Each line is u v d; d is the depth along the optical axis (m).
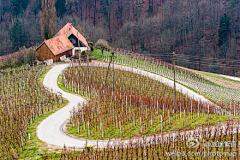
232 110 38.47
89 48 75.69
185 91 52.00
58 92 43.06
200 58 108.00
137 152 24.89
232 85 65.56
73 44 73.44
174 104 38.34
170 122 32.38
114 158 24.67
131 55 79.12
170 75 60.22
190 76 63.72
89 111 37.09
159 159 23.88
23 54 64.31
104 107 38.69
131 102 40.19
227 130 25.97
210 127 28.23
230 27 115.81
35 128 32.94
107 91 45.47
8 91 45.28
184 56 110.38
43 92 45.53
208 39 113.94
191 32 117.94
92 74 56.78
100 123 32.12
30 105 39.62
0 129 32.19
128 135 30.19
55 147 27.67
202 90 52.12
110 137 30.16
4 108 38.44
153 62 72.19
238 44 111.12
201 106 37.62
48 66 63.41
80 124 34.19
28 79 51.03
